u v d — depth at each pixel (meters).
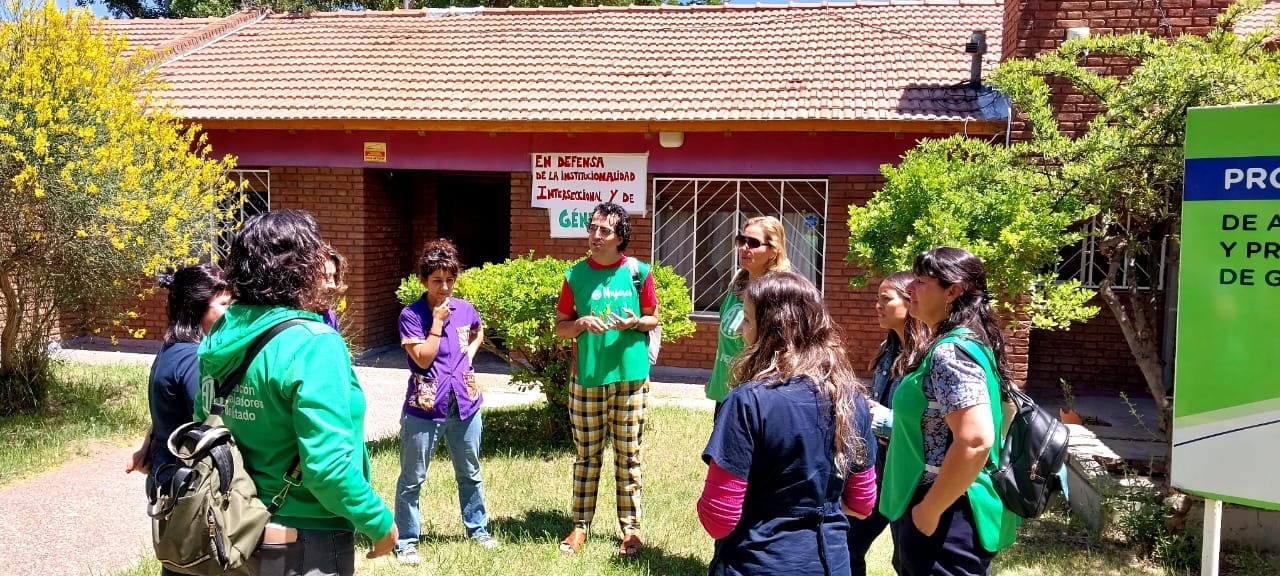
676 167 9.93
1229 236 3.38
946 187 5.52
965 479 2.64
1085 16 8.59
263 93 10.70
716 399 4.34
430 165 10.44
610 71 10.80
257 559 2.23
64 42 7.08
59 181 6.61
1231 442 3.39
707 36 11.80
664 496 5.73
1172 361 7.64
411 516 4.48
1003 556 4.68
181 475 2.18
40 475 5.99
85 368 9.31
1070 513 5.39
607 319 4.55
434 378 4.45
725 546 2.51
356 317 10.82
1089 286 9.07
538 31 12.30
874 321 9.66
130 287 7.64
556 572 4.35
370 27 12.91
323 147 10.57
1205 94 4.87
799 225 10.02
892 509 3.06
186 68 11.63
